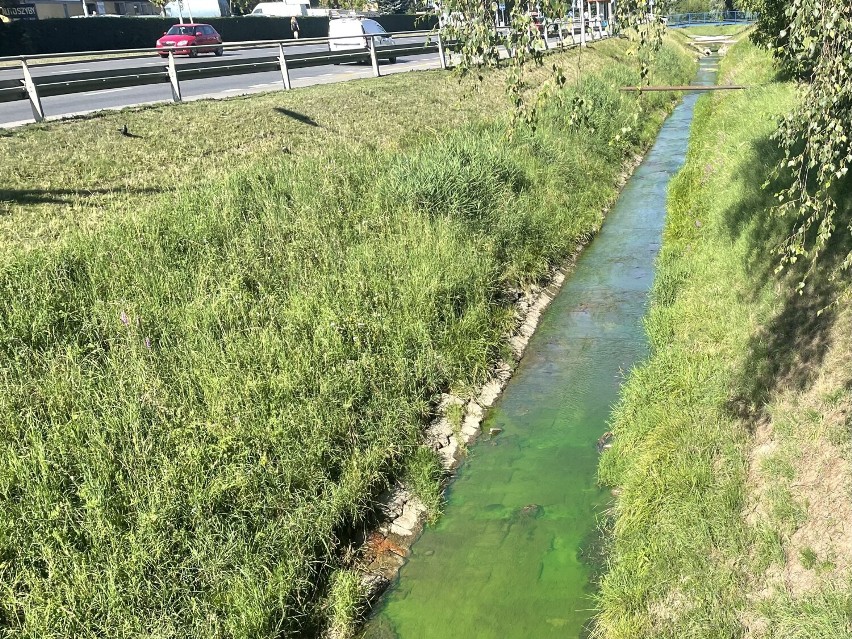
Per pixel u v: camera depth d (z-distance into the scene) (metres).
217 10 45.44
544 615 5.32
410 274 8.76
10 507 4.93
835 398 5.78
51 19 31.39
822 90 3.74
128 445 5.56
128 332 6.75
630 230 13.46
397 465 6.77
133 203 9.61
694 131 19.80
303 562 5.43
